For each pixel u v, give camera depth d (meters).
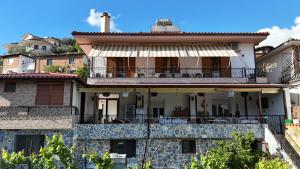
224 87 22.95
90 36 27.81
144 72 28.25
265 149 21.28
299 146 20.12
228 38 28.44
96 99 24.80
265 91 23.36
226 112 28.09
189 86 22.80
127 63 28.50
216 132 21.33
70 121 20.70
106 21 33.78
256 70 28.34
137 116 26.27
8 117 20.66
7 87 21.67
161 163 20.92
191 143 21.55
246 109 27.66
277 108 25.11
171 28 36.25
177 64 28.61
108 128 21.19
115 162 18.48
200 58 28.70
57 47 110.81
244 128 21.56
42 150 12.77
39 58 69.06
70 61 67.25
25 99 21.45
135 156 21.14
